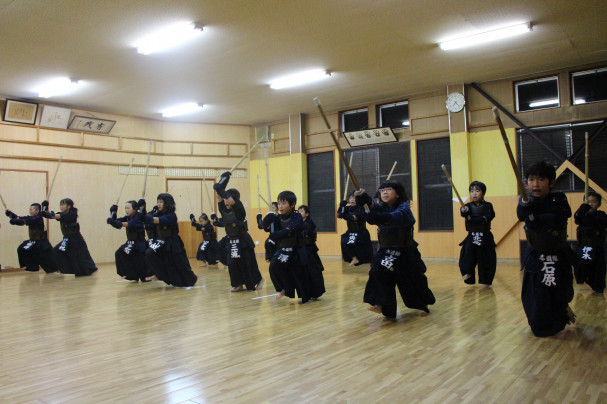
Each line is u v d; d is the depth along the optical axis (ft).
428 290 13.20
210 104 35.47
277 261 16.08
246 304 16.22
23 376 8.80
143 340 11.44
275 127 41.34
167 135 40.22
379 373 8.46
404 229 12.46
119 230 36.88
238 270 19.13
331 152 38.24
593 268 17.16
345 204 22.33
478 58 26.81
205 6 19.89
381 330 11.84
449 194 32.45
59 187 33.91
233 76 29.17
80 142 35.17
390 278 12.78
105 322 13.74
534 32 23.32
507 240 30.04
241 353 10.04
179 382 8.26
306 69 28.22
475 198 18.60
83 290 20.68
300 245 16.15
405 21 21.81
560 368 8.48
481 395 7.27
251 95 33.45
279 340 11.09
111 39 22.99
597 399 6.98
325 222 38.45
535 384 7.68
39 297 18.88
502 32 23.24
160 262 20.25
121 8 19.84
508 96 30.50
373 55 26.11
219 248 30.60
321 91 32.96
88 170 35.45
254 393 7.61
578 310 13.91
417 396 7.29
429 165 33.42
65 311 15.69
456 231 31.65
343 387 7.79
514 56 26.55
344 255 27.53
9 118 31.83
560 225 10.49
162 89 31.45
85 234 35.01
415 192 33.71
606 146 27.27
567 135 28.40
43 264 28.14
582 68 28.14
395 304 12.84
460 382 7.88
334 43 24.25
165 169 39.81
